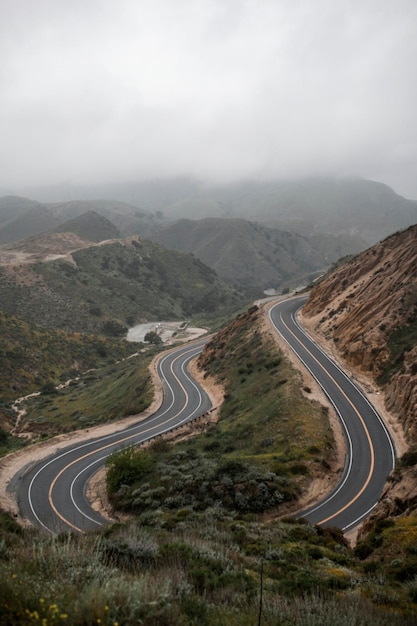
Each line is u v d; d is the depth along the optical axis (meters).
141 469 36.12
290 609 8.18
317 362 60.38
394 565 14.00
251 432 45.22
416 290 60.62
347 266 87.56
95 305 155.88
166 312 174.88
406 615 8.84
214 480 31.38
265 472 33.22
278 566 13.48
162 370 79.56
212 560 11.05
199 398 64.69
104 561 8.77
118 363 108.88
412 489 22.64
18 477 40.81
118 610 5.91
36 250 195.12
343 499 32.00
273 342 69.94
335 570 13.86
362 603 9.07
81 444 49.50
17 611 5.40
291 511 29.98
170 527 21.45
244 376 64.25
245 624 7.29
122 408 66.56
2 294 144.88
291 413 45.47
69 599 5.93
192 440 47.16
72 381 96.12
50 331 113.88
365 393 50.88
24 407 79.38
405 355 52.47
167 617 6.29
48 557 7.77
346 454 39.25
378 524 18.77
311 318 79.56
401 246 76.69
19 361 94.44
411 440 39.88
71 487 38.69
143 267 199.50
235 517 26.28
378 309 63.22
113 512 32.41
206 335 122.31
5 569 6.65
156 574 8.83
